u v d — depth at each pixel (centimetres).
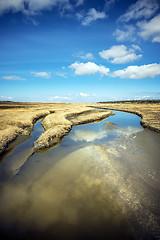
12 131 2105
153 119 3198
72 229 679
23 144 1870
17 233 665
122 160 1359
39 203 834
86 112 5038
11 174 1152
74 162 1332
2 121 2686
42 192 927
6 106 6312
